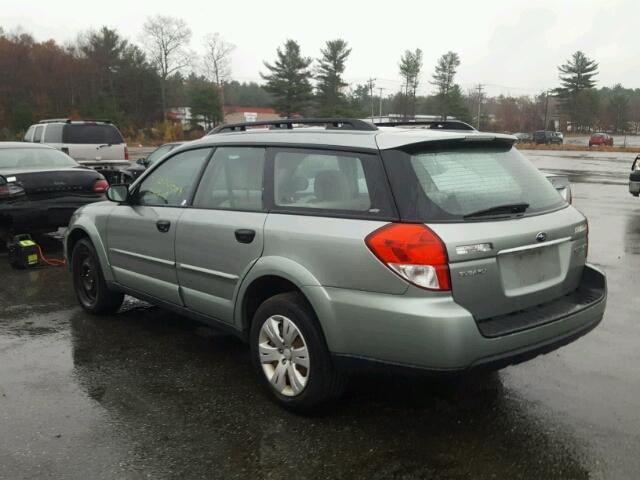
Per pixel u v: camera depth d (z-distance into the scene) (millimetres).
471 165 3596
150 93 82000
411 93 93125
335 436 3451
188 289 4461
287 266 3580
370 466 3146
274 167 3916
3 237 8367
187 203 4480
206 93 78188
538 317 3426
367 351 3297
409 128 3928
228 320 4160
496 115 110062
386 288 3188
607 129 107188
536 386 4098
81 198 8664
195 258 4312
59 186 8516
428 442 3383
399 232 3160
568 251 3740
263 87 74688
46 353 4758
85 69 79688
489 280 3242
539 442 3375
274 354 3785
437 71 88938
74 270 5887
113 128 16391
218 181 4297
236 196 4125
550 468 3121
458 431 3500
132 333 5246
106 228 5312
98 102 75500
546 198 3816
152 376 4316
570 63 103188
